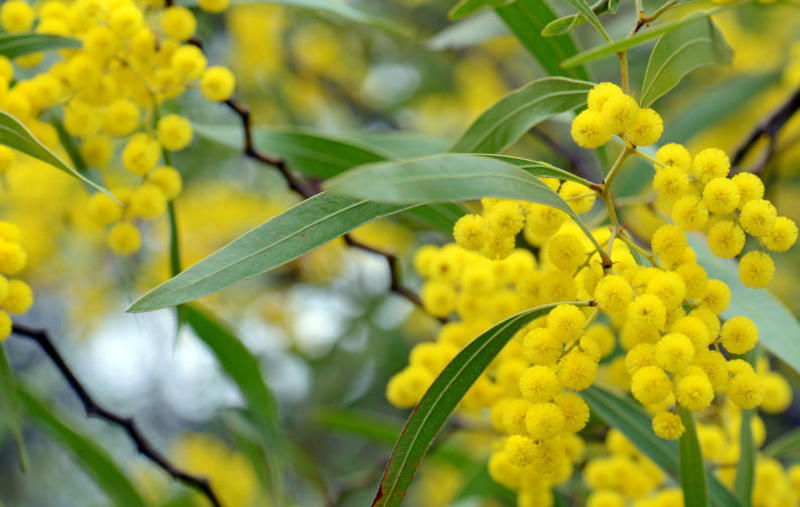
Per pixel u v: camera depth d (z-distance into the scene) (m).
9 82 0.86
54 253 1.51
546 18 0.87
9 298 0.79
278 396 1.81
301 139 0.91
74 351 1.81
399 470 0.77
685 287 0.74
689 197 0.75
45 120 0.86
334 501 1.18
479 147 0.81
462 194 0.72
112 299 1.59
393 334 1.74
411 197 0.71
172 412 1.94
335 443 1.80
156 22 0.87
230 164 1.71
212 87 0.84
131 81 0.85
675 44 0.77
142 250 1.59
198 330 0.94
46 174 1.40
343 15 0.91
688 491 0.80
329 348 1.81
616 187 1.08
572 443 0.82
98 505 1.20
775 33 1.68
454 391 0.77
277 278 1.80
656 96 0.78
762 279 0.75
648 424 0.84
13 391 0.81
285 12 1.70
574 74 0.88
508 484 0.82
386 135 0.94
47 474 2.00
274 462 0.95
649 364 0.74
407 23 1.85
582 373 0.74
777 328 0.81
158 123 0.84
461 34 1.12
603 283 0.74
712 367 0.74
